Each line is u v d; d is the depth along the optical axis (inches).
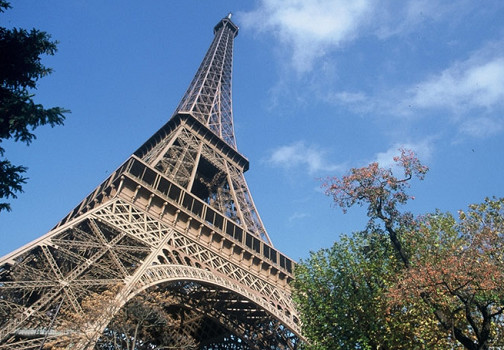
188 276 1919.3
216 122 4397.1
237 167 3951.8
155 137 3895.2
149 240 2062.0
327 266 1305.4
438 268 897.5
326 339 1181.7
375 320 1120.8
